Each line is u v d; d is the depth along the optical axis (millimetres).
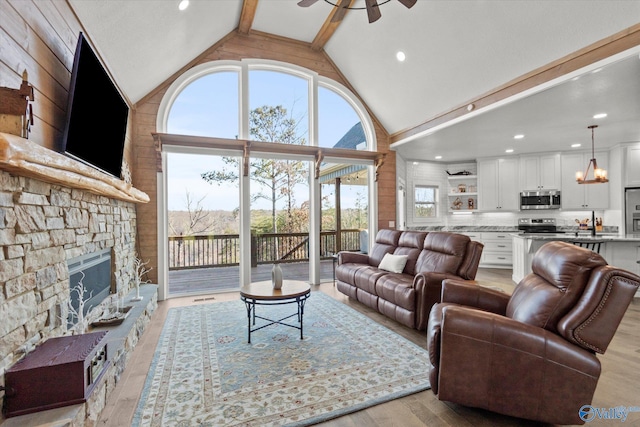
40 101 1816
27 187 1521
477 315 1753
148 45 3430
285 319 3477
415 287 3082
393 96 5219
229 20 4449
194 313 3723
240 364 2422
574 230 6730
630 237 4551
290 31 5000
